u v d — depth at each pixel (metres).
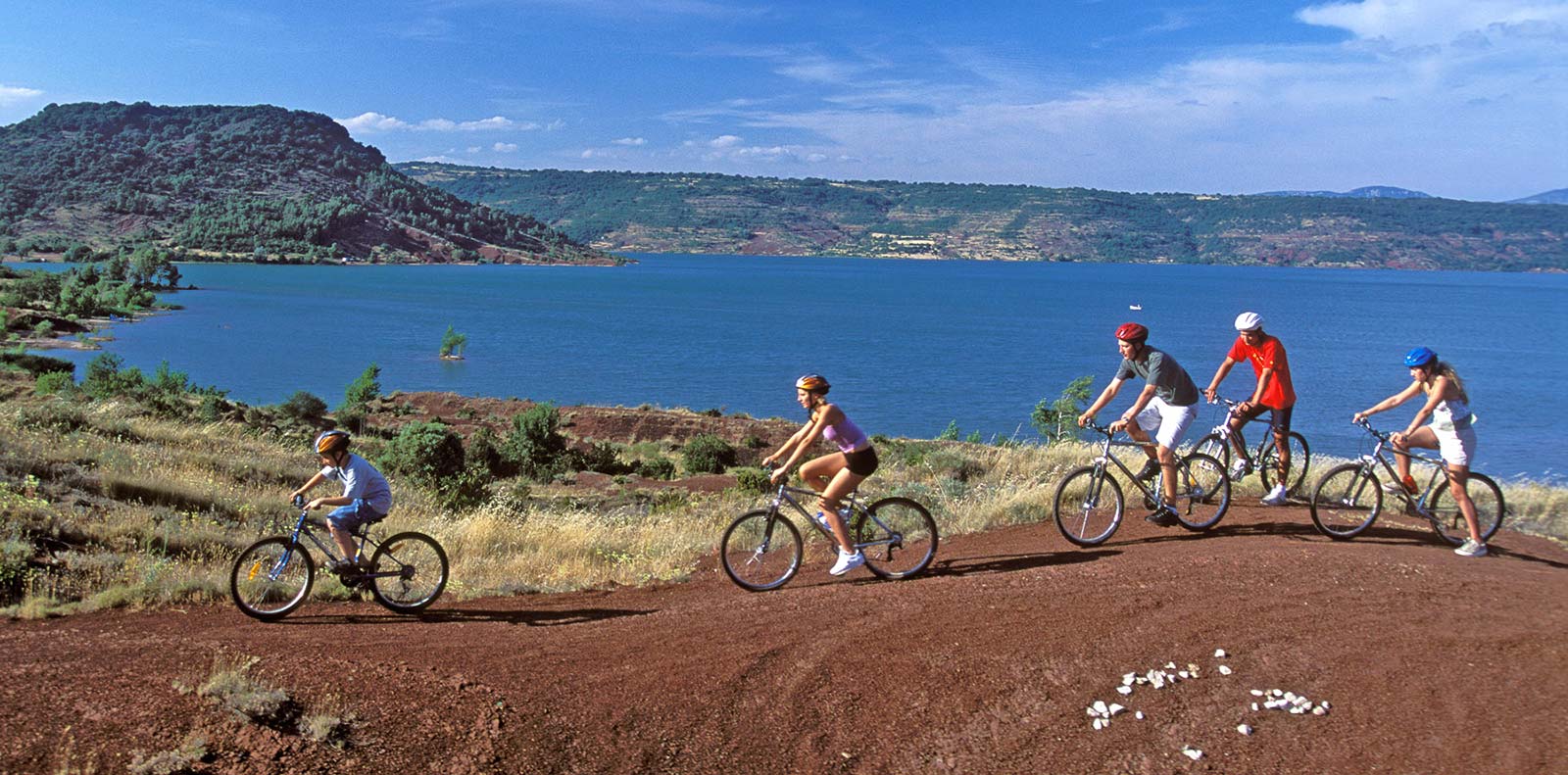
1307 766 4.31
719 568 8.46
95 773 4.07
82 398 36.62
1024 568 7.20
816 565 7.98
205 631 6.38
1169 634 5.61
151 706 4.66
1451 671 4.98
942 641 5.68
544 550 10.19
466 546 10.39
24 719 4.46
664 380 99.31
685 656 5.64
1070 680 5.16
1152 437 8.34
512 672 5.45
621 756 4.60
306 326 145.12
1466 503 7.31
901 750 4.67
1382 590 6.21
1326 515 7.94
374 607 7.33
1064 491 8.62
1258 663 5.21
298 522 7.15
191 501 11.54
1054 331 159.88
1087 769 4.43
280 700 4.77
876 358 121.31
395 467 21.67
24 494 9.90
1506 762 4.18
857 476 7.02
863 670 5.37
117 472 11.86
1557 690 4.72
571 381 97.56
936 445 29.95
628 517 14.36
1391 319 187.50
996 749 4.62
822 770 4.52
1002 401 86.81
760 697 5.13
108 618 6.71
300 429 42.19
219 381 91.12
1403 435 7.72
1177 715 4.78
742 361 116.44
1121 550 7.70
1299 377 100.19
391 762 4.42
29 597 7.00
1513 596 6.06
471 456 30.39
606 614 6.83
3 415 14.98
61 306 135.38
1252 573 6.60
